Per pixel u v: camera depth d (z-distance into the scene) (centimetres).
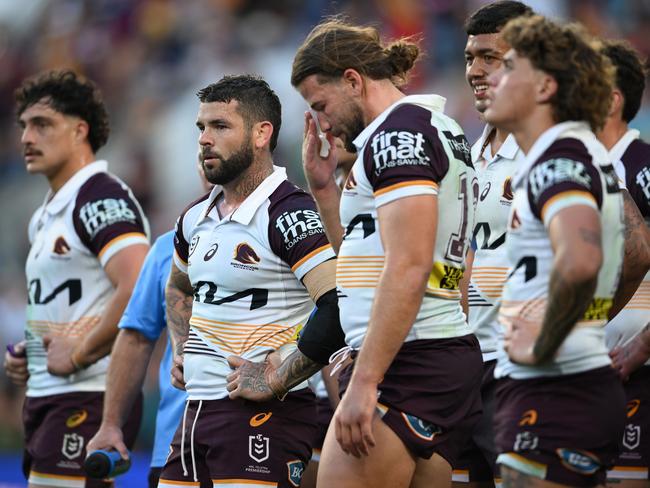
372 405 1304
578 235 1145
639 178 1742
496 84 1263
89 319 1955
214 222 1614
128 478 2817
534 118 1239
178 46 4972
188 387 1609
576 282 1138
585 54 1236
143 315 1833
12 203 4891
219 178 1595
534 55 1232
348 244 1402
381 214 1338
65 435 1945
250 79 1630
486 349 1661
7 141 5247
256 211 1574
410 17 4362
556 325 1164
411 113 1384
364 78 1422
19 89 2083
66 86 2042
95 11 5475
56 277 1970
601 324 1246
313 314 1508
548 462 1212
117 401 1822
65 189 1988
